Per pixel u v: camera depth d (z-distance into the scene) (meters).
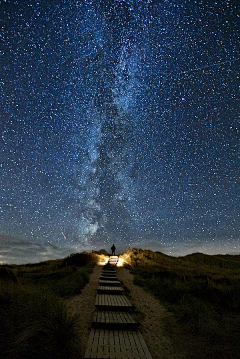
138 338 3.85
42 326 3.67
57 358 3.09
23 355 3.02
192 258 25.67
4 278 7.26
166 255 27.30
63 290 7.41
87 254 19.47
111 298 6.14
